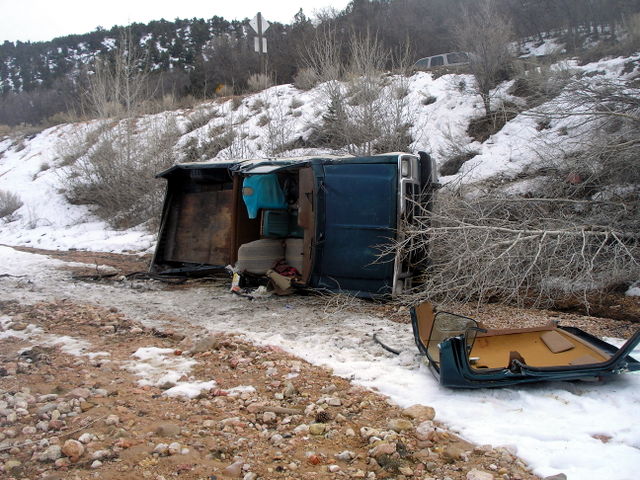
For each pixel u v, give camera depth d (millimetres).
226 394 4301
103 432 3627
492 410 3887
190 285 9242
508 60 15461
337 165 7660
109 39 91562
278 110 19938
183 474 3141
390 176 7410
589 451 3258
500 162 11734
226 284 9133
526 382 4203
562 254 7219
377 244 7418
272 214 8469
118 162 18094
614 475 3029
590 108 8695
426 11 23281
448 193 8648
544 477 3053
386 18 23359
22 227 19219
